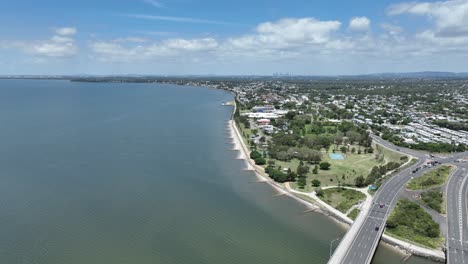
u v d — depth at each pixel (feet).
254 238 548.72
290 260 492.54
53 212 606.96
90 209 622.95
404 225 582.35
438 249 521.24
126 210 624.59
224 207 655.76
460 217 608.19
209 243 529.45
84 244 512.63
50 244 509.35
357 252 485.56
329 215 634.43
